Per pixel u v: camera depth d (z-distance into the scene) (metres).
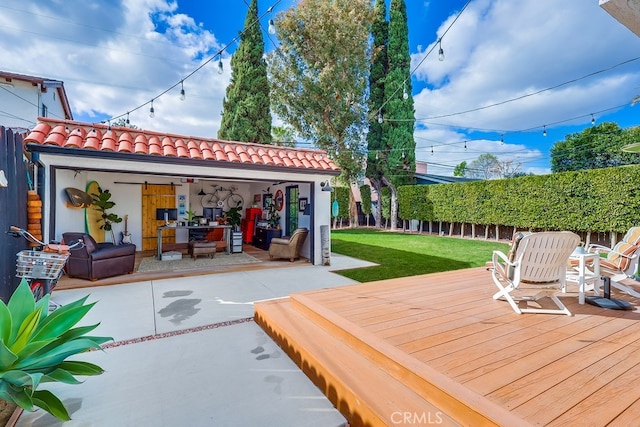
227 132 15.89
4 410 2.13
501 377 1.95
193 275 6.38
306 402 2.28
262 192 11.64
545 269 3.16
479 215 12.88
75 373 2.14
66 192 6.37
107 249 5.93
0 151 3.49
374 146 17.69
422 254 9.06
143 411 2.16
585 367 2.07
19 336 2.10
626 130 16.84
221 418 2.09
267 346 3.22
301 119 17.27
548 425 1.50
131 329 3.62
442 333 2.67
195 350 3.11
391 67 16.62
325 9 15.23
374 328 2.80
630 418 1.56
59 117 15.12
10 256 3.76
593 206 9.44
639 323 2.90
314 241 7.50
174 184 10.45
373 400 1.94
